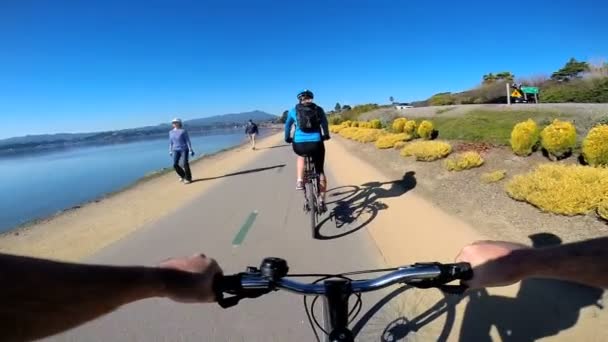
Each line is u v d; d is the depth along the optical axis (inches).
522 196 236.8
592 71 1240.8
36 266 27.8
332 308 49.4
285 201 332.2
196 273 39.9
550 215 213.0
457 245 196.9
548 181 229.6
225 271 191.8
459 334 123.6
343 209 286.2
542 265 36.4
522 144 337.4
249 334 132.2
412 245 202.2
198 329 137.5
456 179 329.4
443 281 42.8
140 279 34.1
